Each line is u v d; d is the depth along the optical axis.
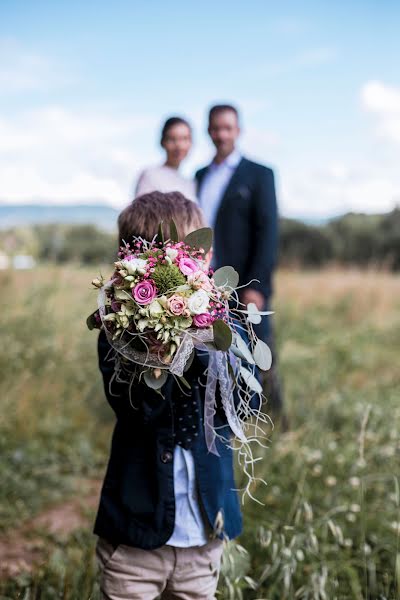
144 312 1.77
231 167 4.70
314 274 14.85
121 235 2.16
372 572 2.84
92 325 1.97
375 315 11.64
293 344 8.11
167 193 2.22
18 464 4.43
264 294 4.68
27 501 4.03
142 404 1.95
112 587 2.03
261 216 4.64
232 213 4.65
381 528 3.30
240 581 2.70
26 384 5.62
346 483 3.51
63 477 4.46
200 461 2.00
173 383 1.98
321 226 30.25
